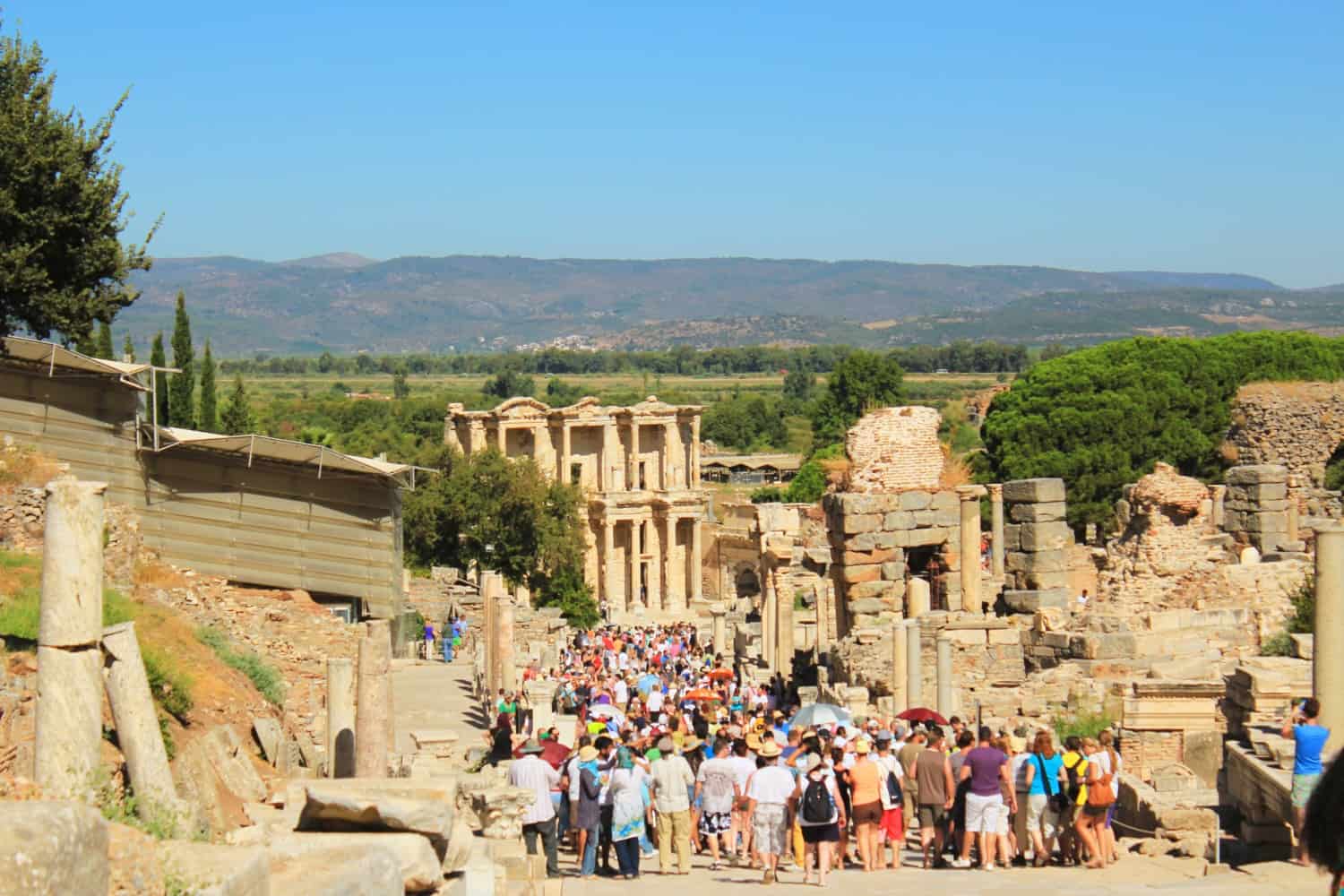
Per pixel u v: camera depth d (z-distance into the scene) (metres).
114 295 43.75
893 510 44.62
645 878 25.95
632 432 167.75
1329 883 21.34
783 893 23.28
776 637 64.50
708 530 168.62
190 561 44.97
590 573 166.50
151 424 45.25
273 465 45.59
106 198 43.31
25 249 40.72
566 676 61.19
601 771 27.31
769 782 24.62
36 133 41.47
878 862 26.58
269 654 39.44
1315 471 94.38
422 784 17.84
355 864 14.05
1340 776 10.08
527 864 24.20
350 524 46.28
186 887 12.17
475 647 67.62
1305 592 42.06
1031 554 43.78
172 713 26.80
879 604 44.53
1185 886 22.05
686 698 47.59
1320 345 120.19
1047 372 117.31
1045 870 25.25
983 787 25.61
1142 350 117.19
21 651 23.22
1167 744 36.03
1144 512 44.94
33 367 43.19
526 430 167.12
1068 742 25.92
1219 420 114.44
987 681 41.50
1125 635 40.28
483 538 112.44
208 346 95.88
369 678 29.48
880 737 30.12
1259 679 30.84
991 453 117.25
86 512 18.75
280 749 30.22
